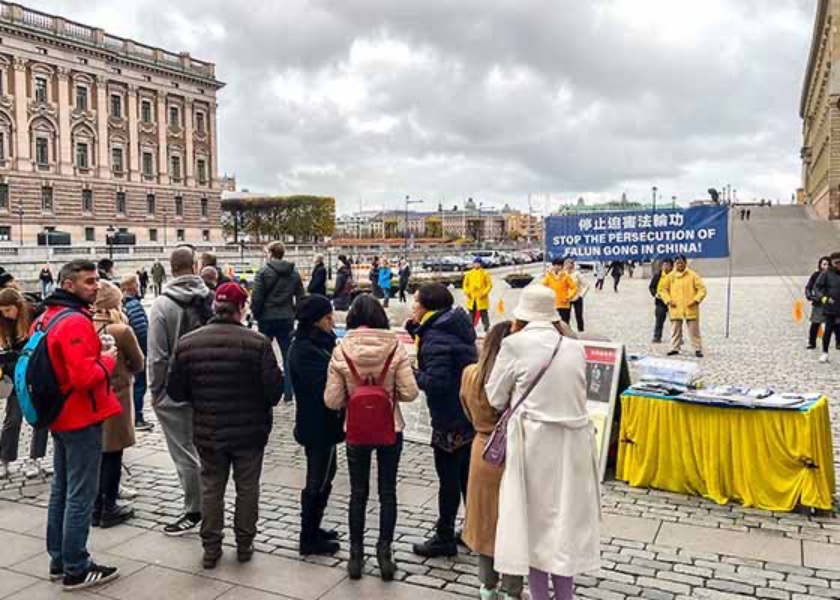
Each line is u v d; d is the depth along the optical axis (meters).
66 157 69.00
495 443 4.34
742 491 6.46
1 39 63.44
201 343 5.29
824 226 56.38
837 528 5.95
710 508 6.40
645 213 15.27
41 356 4.88
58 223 68.25
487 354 4.51
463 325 5.40
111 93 74.06
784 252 52.69
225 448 5.26
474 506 4.54
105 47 72.06
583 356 4.29
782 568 5.24
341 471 7.57
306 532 5.49
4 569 5.36
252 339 5.33
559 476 4.14
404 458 7.98
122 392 6.12
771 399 6.59
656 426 6.85
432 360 5.25
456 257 75.31
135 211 76.19
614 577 5.11
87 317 5.05
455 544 5.52
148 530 6.05
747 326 20.20
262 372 5.30
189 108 83.00
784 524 6.04
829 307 13.76
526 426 4.17
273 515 6.34
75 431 4.96
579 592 4.88
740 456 6.48
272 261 10.51
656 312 17.02
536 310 4.38
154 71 78.19
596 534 4.22
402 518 6.26
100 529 6.06
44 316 5.06
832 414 9.45
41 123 67.12
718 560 5.38
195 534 5.95
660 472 6.85
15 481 7.35
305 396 5.39
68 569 4.98
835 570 5.21
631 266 50.97
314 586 5.02
